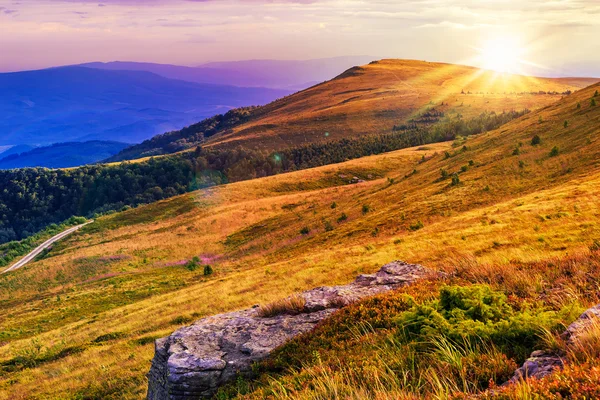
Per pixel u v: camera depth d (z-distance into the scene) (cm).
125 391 1752
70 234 12112
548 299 739
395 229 4734
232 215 10481
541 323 558
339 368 639
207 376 838
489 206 4466
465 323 613
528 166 5462
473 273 995
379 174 13788
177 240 9506
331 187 12650
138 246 9494
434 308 705
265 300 2986
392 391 489
